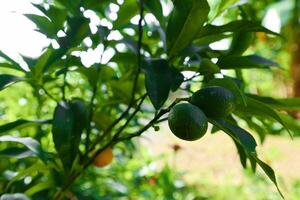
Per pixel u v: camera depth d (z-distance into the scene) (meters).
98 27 0.65
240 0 0.69
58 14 0.64
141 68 0.58
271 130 0.82
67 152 0.63
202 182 1.95
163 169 1.46
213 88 0.51
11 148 0.68
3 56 0.66
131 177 1.37
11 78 0.64
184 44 0.62
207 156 2.35
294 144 2.62
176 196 1.56
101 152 0.66
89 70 0.70
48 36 0.64
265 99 0.62
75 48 0.61
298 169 2.24
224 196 1.83
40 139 0.92
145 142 2.00
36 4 0.63
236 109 0.57
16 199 0.63
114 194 1.11
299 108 0.62
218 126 0.50
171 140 2.19
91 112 0.68
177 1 0.60
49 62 0.61
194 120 0.48
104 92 0.85
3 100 1.14
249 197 1.85
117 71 0.95
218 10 0.68
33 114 1.09
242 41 0.66
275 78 2.84
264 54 2.61
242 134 0.52
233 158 2.35
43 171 0.74
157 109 0.55
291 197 1.85
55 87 0.87
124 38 0.72
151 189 1.38
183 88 0.64
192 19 0.60
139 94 0.77
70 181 0.66
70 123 0.63
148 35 0.79
